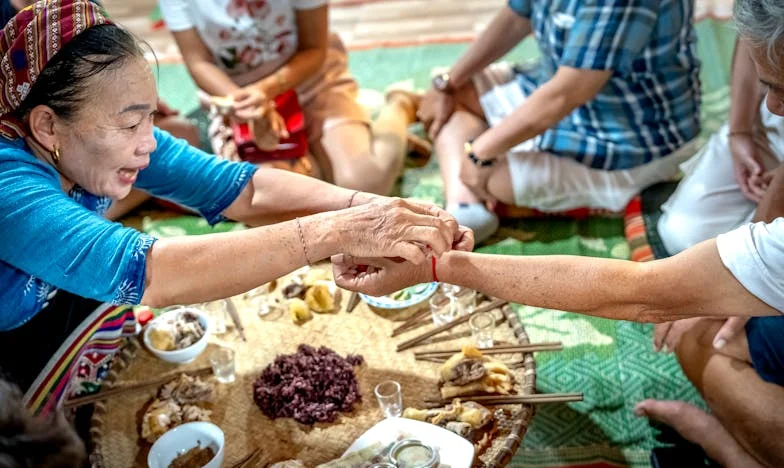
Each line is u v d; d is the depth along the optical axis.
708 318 1.85
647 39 2.28
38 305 1.66
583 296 1.50
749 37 1.33
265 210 1.81
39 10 1.37
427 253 1.50
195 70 2.69
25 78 1.38
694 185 2.36
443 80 2.81
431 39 3.81
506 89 2.79
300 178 1.81
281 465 1.56
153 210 2.89
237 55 2.71
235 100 2.59
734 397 1.76
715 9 3.74
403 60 3.64
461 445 1.54
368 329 1.93
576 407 2.03
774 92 1.40
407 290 2.01
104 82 1.39
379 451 1.55
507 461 1.55
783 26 1.27
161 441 1.62
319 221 1.49
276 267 1.47
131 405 1.77
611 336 2.23
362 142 2.76
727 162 2.31
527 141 2.57
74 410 1.82
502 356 1.82
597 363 2.15
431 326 1.93
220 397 1.78
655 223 2.59
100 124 1.43
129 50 1.42
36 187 1.44
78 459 0.97
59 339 1.74
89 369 1.86
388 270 1.62
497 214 2.71
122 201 2.79
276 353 1.88
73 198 1.62
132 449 1.67
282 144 2.63
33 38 1.36
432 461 1.49
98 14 1.41
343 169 2.70
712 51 3.44
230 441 1.68
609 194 2.61
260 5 2.62
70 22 1.36
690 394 2.05
